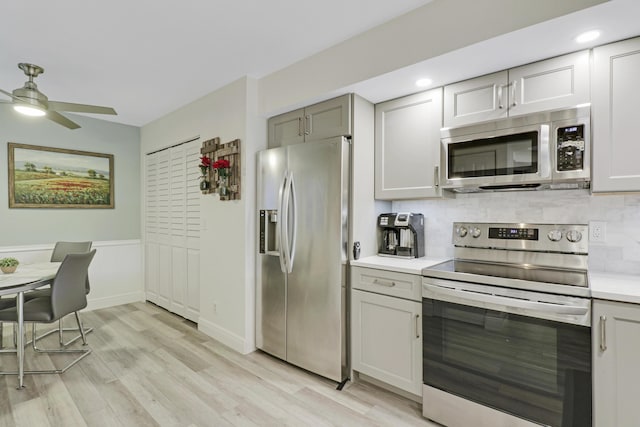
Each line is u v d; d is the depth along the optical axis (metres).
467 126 1.96
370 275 2.17
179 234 3.72
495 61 1.78
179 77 2.79
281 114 2.78
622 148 1.52
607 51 1.56
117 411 1.96
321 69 2.31
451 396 1.80
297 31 2.07
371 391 2.20
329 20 1.94
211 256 3.16
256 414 1.94
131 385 2.25
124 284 4.19
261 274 2.77
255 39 2.17
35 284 2.33
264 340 2.75
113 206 4.11
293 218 2.48
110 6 1.80
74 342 2.98
